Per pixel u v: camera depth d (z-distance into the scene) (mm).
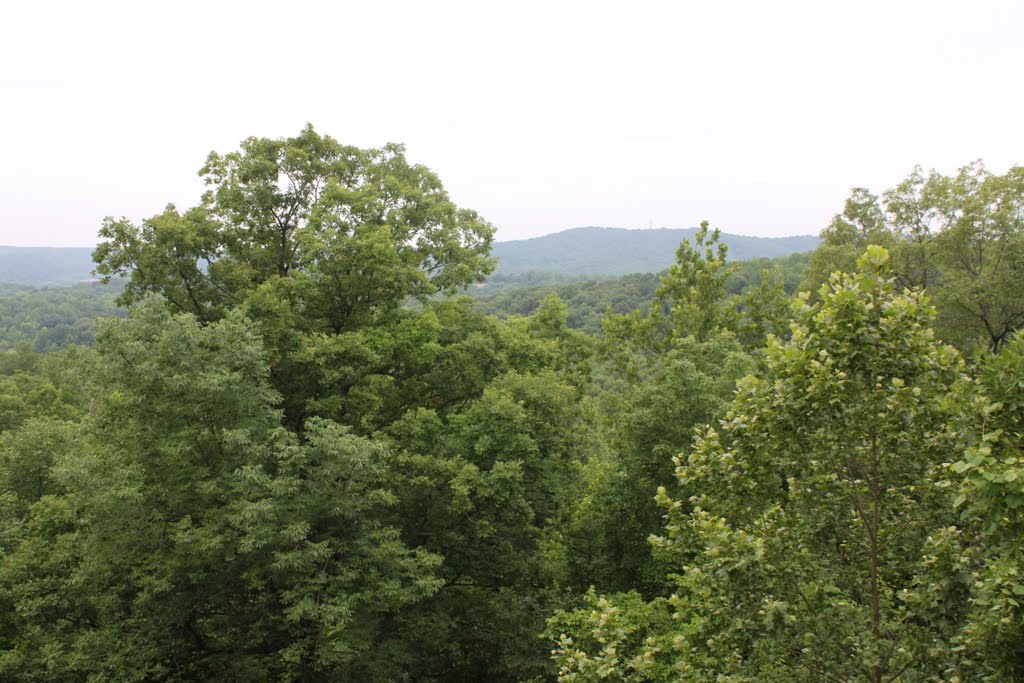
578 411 22047
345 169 22359
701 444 7680
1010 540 5215
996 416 5734
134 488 13359
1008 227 23766
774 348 7059
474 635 18781
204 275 20688
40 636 15422
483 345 20922
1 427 39844
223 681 16547
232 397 14438
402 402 20828
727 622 6867
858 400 6645
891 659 6480
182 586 14898
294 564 12789
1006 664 5504
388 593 14070
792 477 7312
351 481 14258
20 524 18406
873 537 6758
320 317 20594
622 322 35219
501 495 15758
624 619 12641
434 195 24984
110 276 19438
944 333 25047
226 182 21688
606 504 17969
